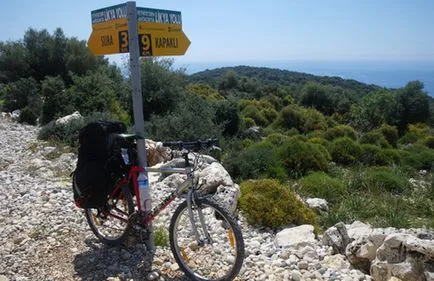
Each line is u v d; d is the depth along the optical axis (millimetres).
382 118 32469
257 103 29578
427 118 33406
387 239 3639
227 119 16062
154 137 11383
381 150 13867
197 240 3490
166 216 5148
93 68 27391
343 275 3734
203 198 3412
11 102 19016
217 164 6527
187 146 3408
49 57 27391
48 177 7152
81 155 3779
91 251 4031
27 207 5332
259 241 4934
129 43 3633
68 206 5316
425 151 14898
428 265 3342
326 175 9312
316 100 40188
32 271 3645
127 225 3848
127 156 3752
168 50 3969
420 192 8922
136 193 3783
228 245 4258
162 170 3617
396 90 35031
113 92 16453
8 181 6738
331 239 4484
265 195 5855
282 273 3721
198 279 3496
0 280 3445
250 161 9375
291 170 9711
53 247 4117
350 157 13000
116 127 3855
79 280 3492
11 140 11555
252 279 3611
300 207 5895
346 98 41250
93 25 4098
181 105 13977
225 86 47688
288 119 25078
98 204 3734
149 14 3750
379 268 3617
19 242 4242
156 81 15703
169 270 3686
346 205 7324
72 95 15633
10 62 26797
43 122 15344
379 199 8117
